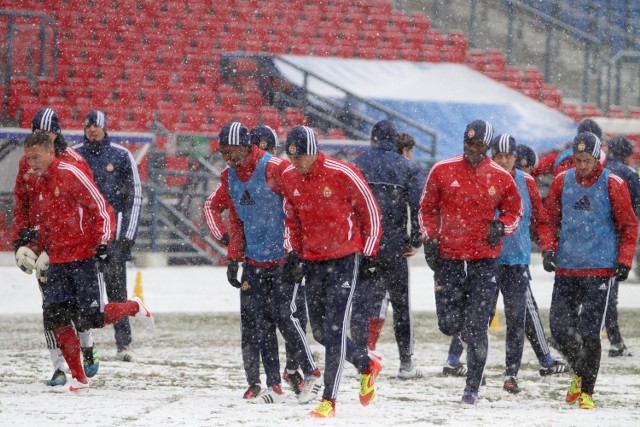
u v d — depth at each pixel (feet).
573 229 100.83
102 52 329.52
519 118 320.29
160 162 288.71
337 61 348.59
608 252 99.86
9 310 184.85
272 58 329.11
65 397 92.48
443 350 142.61
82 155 117.91
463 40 375.25
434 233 95.50
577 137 99.09
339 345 83.56
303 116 319.88
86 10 344.28
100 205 94.94
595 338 94.02
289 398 94.27
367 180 109.29
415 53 364.79
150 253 270.46
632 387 108.58
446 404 93.45
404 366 112.78
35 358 124.26
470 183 93.40
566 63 410.93
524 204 108.06
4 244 263.49
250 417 80.89
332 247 84.69
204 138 289.12
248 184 89.92
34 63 315.37
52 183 94.43
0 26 323.16
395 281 110.63
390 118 317.63
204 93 322.14
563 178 101.71
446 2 412.57
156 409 84.69
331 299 84.48
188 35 349.61
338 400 94.58
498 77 372.79
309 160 83.41
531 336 117.08
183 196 288.92
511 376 104.73
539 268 289.33
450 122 318.65
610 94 397.60
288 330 91.09
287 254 87.35
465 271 93.91
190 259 277.64
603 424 80.33
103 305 98.48
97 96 311.06
